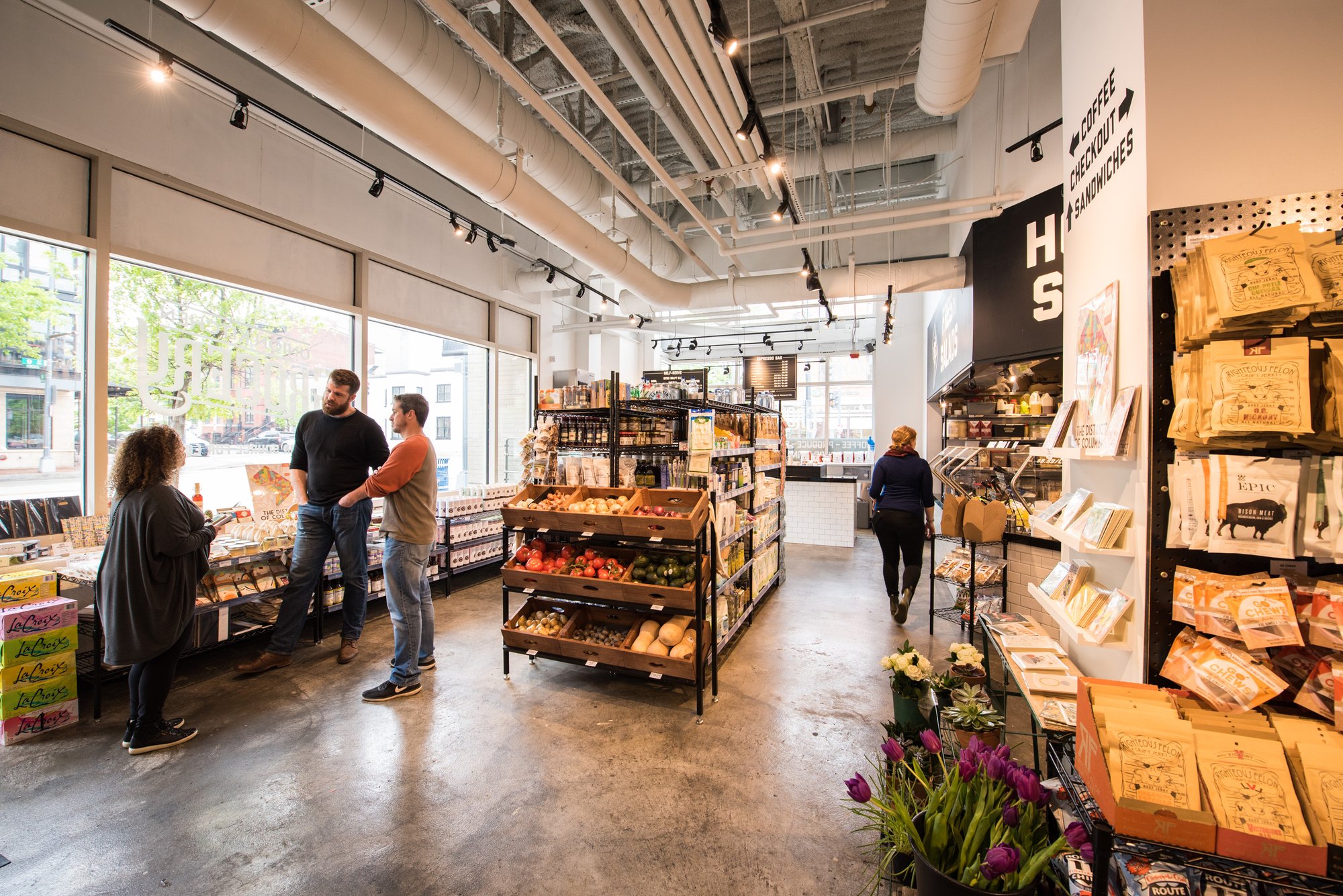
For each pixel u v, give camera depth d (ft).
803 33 12.99
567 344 31.83
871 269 21.34
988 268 15.83
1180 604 4.62
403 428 10.42
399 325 19.12
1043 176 14.26
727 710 9.75
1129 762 3.70
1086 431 6.61
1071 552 7.55
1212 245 4.28
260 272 14.80
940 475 14.43
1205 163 5.03
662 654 9.69
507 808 7.03
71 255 11.39
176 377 13.15
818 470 32.50
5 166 10.44
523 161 14.82
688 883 5.83
